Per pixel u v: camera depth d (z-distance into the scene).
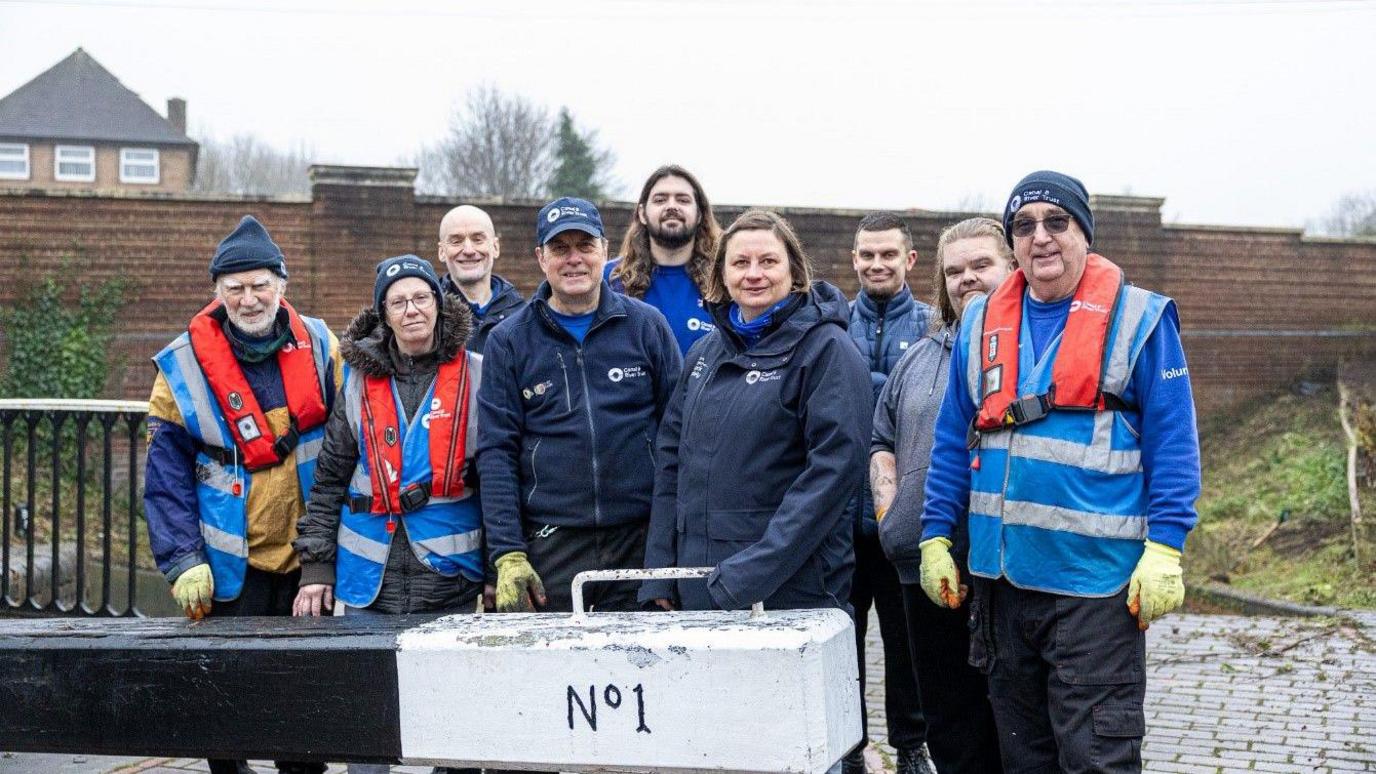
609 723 2.74
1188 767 5.22
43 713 3.22
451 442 4.11
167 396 4.19
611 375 4.10
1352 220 31.55
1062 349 3.33
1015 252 3.45
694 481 3.63
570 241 4.02
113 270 13.88
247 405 4.16
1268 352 17.45
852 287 15.53
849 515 3.75
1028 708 3.50
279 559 4.27
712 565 3.57
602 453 4.05
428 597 4.09
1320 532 11.05
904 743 4.73
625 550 4.10
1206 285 17.33
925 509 3.66
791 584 3.55
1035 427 3.34
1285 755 5.33
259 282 4.12
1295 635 7.58
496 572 4.05
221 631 3.17
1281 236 17.48
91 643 3.19
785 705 2.61
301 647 3.00
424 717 2.90
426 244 14.67
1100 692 3.24
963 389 3.61
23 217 13.63
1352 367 14.19
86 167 42.94
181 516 4.15
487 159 45.59
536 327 4.12
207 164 55.91
